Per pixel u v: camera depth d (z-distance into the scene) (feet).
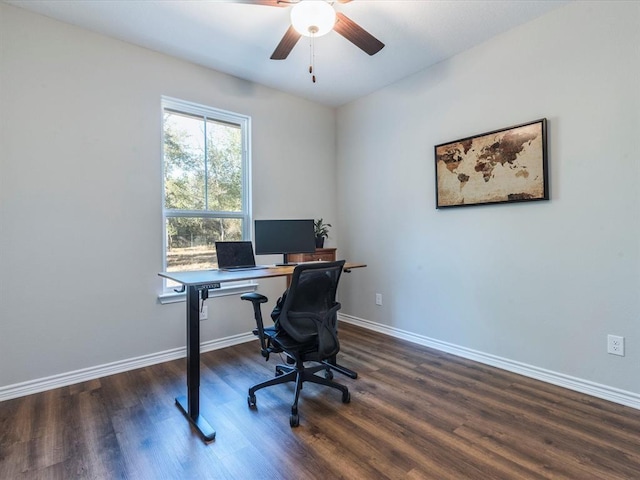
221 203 10.61
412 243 10.75
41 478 4.80
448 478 4.76
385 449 5.41
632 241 6.59
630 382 6.66
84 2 7.11
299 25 6.06
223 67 10.02
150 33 8.25
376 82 11.15
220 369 8.71
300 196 12.41
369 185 12.17
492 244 8.75
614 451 5.29
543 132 7.62
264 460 5.18
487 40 8.65
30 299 7.38
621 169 6.68
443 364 8.91
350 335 11.49
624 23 6.57
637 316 6.56
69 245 7.84
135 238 8.76
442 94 9.74
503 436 5.72
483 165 8.76
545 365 7.84
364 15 7.57
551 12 7.51
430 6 7.29
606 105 6.83
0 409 6.66
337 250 13.52
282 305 6.88
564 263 7.50
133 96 8.72
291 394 7.34
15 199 7.21
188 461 5.17
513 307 8.38
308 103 12.63
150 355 9.00
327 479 4.77
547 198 7.64
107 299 8.35
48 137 7.57
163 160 9.38
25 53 7.31
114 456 5.27
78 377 7.92
